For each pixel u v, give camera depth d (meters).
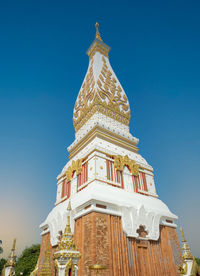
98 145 19.97
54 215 19.69
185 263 11.20
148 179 21.89
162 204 20.30
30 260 39.19
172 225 19.08
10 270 11.87
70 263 7.54
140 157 23.28
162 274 15.77
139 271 14.70
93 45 33.19
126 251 14.66
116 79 29.25
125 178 19.88
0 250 26.62
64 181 22.92
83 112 26.69
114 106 26.09
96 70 27.91
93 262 12.78
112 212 15.41
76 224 15.90
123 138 23.78
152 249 16.44
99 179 17.69
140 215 16.42
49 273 8.50
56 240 17.30
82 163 20.52
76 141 24.59
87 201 15.06
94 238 13.60
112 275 13.14
